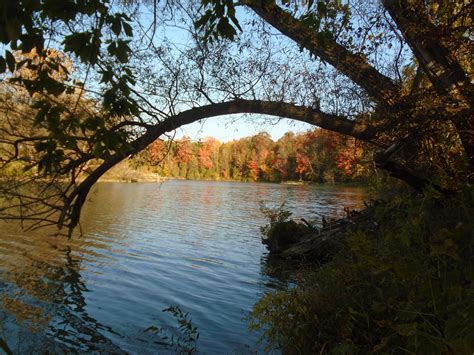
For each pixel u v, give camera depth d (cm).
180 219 2230
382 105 680
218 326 660
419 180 624
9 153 417
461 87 555
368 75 687
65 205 543
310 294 457
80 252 1242
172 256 1259
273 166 7956
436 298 263
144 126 621
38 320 670
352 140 909
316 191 4944
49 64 293
